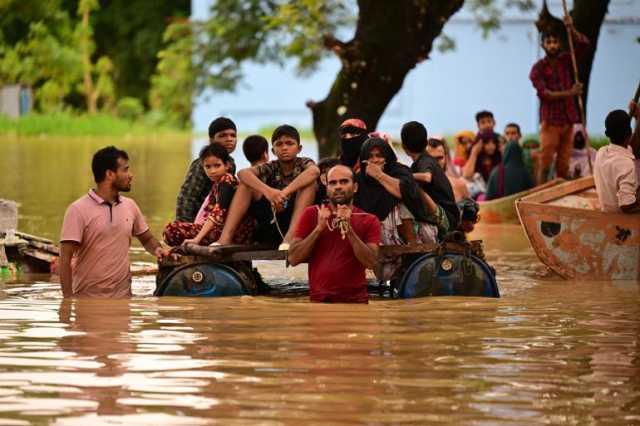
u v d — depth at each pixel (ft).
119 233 73.56
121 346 56.85
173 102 389.39
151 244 75.51
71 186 162.81
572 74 127.75
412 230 75.77
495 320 64.69
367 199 75.87
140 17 448.65
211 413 45.21
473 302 70.90
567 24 117.39
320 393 48.08
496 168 128.98
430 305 69.46
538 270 89.40
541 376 51.42
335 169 69.51
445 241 72.90
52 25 397.80
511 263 93.91
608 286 79.82
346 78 155.12
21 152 251.80
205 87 216.95
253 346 56.80
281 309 67.62
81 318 64.75
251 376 50.75
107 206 73.56
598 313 67.41
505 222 125.49
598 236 83.56
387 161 76.13
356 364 53.11
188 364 52.90
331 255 70.64
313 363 53.21
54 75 388.98
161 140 335.88
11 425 43.65
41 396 47.50
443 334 60.29
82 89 403.75
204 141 331.57
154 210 134.00
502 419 44.98
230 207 75.41
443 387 49.29
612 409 46.50
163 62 360.07
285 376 50.75
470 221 78.54
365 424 44.11
